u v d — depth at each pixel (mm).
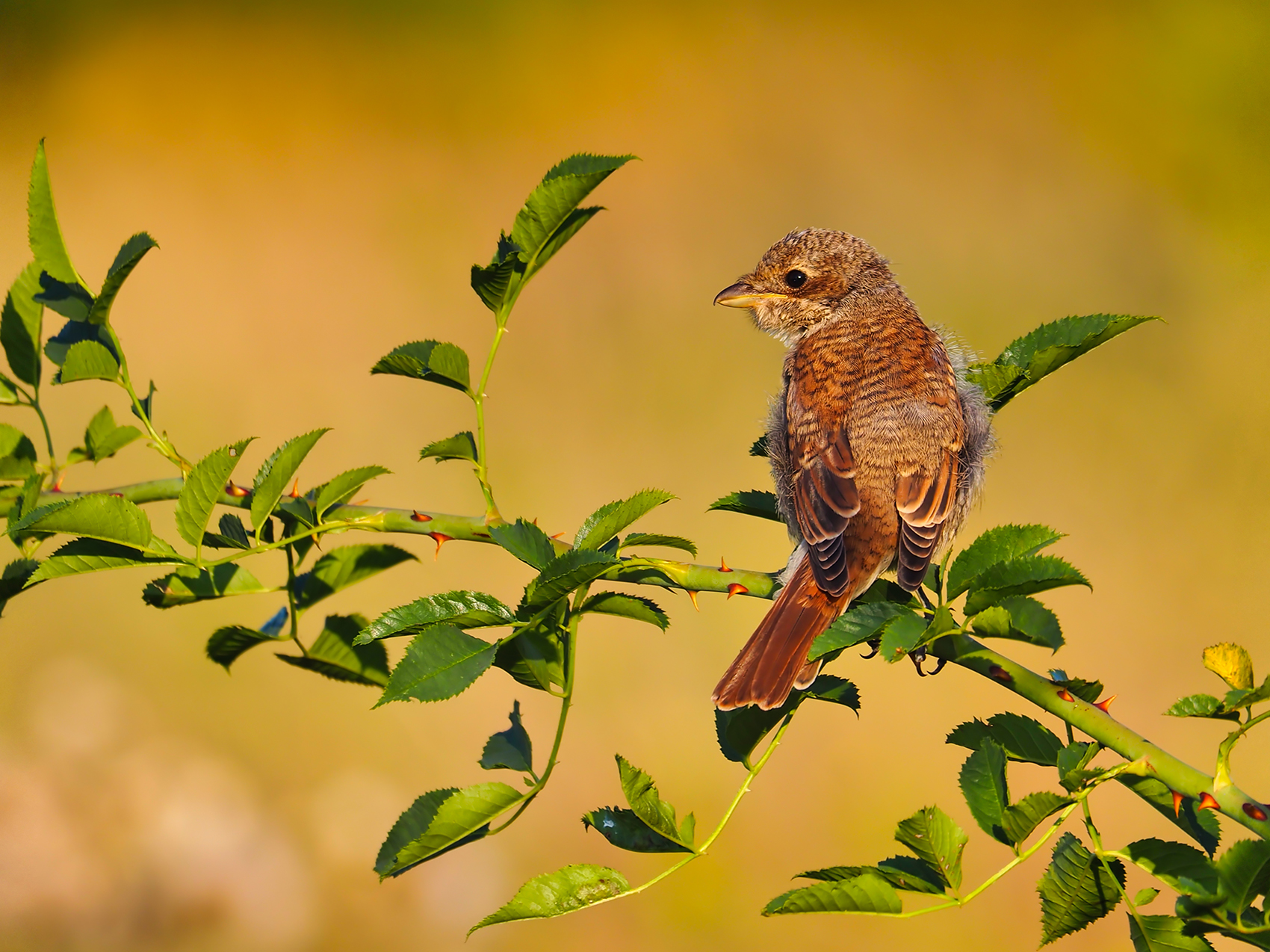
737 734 4641
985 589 4043
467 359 4664
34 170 5059
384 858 4211
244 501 4984
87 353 4918
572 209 4617
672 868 3977
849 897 3641
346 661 5219
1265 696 3607
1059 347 5117
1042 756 4062
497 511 4695
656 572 4723
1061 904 3713
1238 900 3506
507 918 3807
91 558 4453
